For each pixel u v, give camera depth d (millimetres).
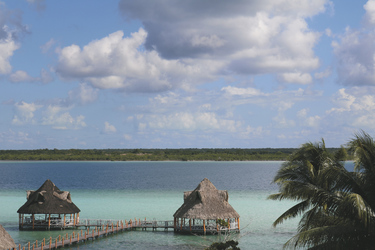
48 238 41812
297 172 24906
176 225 45750
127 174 175875
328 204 20406
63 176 159875
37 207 46125
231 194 88125
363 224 18719
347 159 25859
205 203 43688
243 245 38344
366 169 20500
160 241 40625
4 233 31250
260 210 62500
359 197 18000
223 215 43094
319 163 25531
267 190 98625
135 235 43719
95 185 117125
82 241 40812
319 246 19641
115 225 48188
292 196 22078
